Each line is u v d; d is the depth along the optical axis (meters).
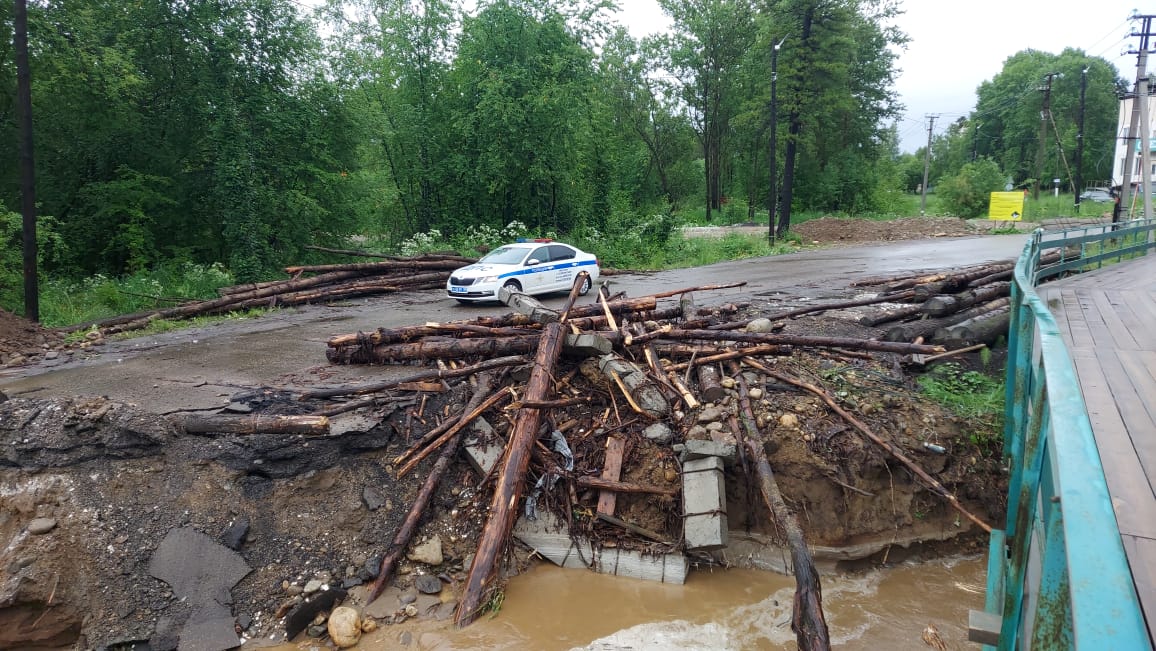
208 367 9.86
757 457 7.01
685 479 6.91
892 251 27.39
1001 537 5.53
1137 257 16.58
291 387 8.45
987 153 88.75
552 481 7.14
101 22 19.34
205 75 20.67
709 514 6.56
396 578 6.33
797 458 7.33
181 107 21.69
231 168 20.11
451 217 30.02
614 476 7.17
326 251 23.72
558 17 29.08
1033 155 74.50
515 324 9.69
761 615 6.11
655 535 6.80
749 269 22.56
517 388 8.23
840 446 7.45
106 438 6.55
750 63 45.78
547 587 6.46
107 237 21.75
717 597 6.37
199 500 6.42
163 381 9.09
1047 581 2.03
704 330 9.55
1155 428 4.25
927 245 30.30
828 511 7.14
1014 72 81.19
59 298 16.70
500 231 28.14
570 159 29.59
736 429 7.48
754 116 38.34
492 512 6.52
